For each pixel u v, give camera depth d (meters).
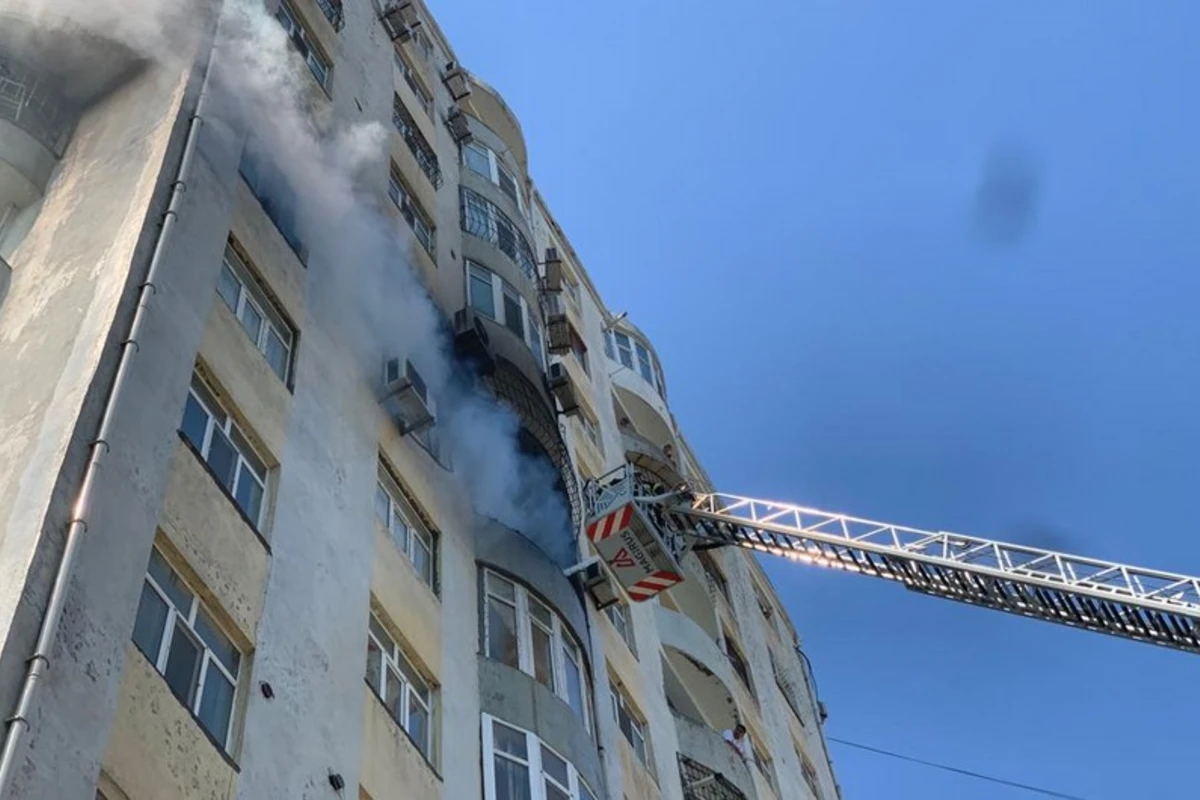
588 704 16.92
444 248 21.86
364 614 12.88
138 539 9.77
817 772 30.27
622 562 22.09
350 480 14.14
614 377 31.88
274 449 12.85
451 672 14.23
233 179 14.80
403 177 21.98
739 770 22.72
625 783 17.91
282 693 10.79
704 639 25.44
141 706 9.06
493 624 15.93
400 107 24.09
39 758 7.78
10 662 7.94
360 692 12.05
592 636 19.83
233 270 14.19
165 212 12.66
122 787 8.55
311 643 11.63
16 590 8.33
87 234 12.68
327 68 21.12
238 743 10.03
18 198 14.25
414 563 15.09
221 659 10.48
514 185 27.05
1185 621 18.77
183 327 12.02
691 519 24.11
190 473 11.07
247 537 11.52
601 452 27.03
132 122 14.39
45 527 8.80
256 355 13.48
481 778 13.54
